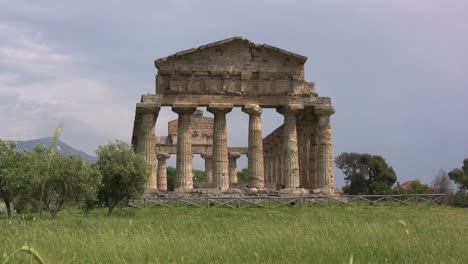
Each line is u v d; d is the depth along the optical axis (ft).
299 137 228.22
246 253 50.03
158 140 301.63
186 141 194.18
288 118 200.44
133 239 58.39
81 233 67.92
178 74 193.98
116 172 145.59
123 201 153.28
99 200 147.13
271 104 197.67
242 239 58.44
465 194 211.82
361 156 386.52
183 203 164.45
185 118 195.31
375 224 77.41
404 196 179.11
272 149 286.66
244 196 178.91
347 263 42.93
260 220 110.63
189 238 61.77
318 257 47.19
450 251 51.70
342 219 107.65
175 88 193.06
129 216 133.59
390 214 132.26
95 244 53.42
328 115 199.52
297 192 192.54
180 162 193.47
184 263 44.83
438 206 167.22
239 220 111.75
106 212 153.58
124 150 150.92
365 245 53.16
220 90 195.72
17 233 61.21
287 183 196.24
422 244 55.52
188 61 194.80
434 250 51.72
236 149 318.04
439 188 340.59
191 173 194.49
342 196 177.99
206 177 311.06
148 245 53.47
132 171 147.84
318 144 199.31
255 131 197.16
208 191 189.57
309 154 214.90
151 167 188.75
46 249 49.83
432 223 92.17
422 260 46.85
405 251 50.70
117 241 55.26
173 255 48.47
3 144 149.79
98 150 150.51
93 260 44.98
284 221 104.01
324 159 197.06
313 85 201.16
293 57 200.23
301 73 201.26
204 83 195.21
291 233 63.57
